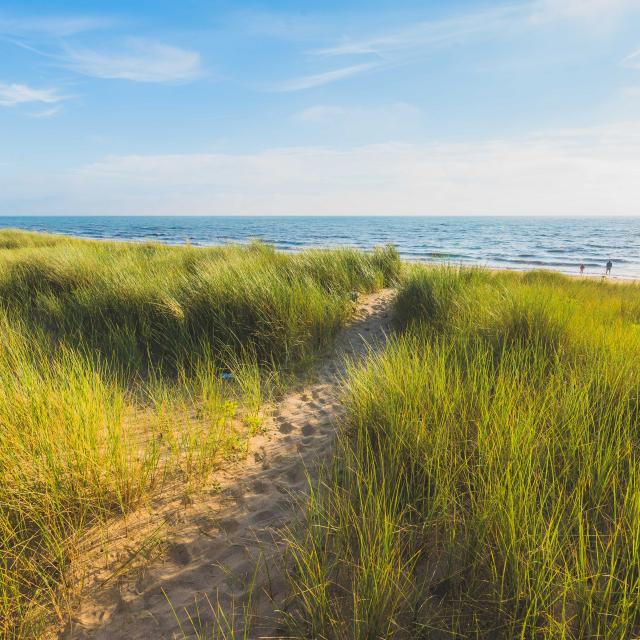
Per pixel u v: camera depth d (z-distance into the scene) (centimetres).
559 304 542
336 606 190
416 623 179
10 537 217
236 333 547
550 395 308
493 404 282
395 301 732
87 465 258
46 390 311
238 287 591
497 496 206
